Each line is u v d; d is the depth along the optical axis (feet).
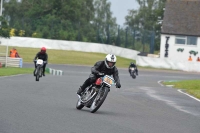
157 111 199.93
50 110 174.81
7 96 214.69
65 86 307.37
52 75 463.83
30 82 320.50
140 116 177.37
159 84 419.74
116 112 185.37
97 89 177.99
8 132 122.72
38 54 361.92
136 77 536.01
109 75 180.24
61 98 226.58
